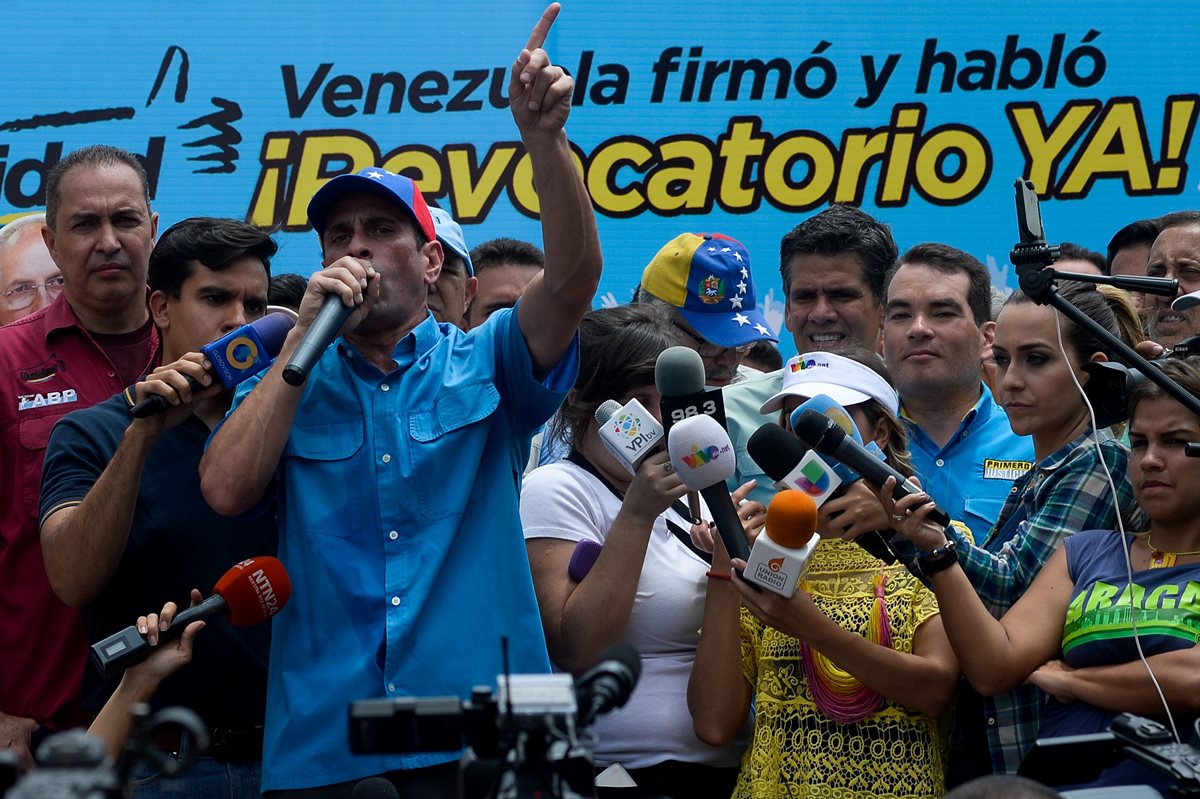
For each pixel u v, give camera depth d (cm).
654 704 984
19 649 1072
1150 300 1280
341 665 823
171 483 957
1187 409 876
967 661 888
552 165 841
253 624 846
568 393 1005
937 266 1196
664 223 1512
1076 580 927
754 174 1512
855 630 933
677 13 1516
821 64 1517
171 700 930
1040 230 841
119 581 952
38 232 1476
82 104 1488
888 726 917
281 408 830
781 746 935
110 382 1144
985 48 1519
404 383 877
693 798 982
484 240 1505
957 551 949
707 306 1241
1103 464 919
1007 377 1041
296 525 850
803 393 978
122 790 441
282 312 903
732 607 962
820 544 969
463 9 1509
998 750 933
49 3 1490
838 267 1244
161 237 1030
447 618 838
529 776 527
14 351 1140
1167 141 1514
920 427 1201
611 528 959
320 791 809
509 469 890
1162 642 867
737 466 1130
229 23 1500
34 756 1055
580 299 870
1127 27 1519
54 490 956
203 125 1494
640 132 1512
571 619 945
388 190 880
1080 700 886
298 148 1498
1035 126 1516
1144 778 805
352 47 1505
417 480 852
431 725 554
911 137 1516
